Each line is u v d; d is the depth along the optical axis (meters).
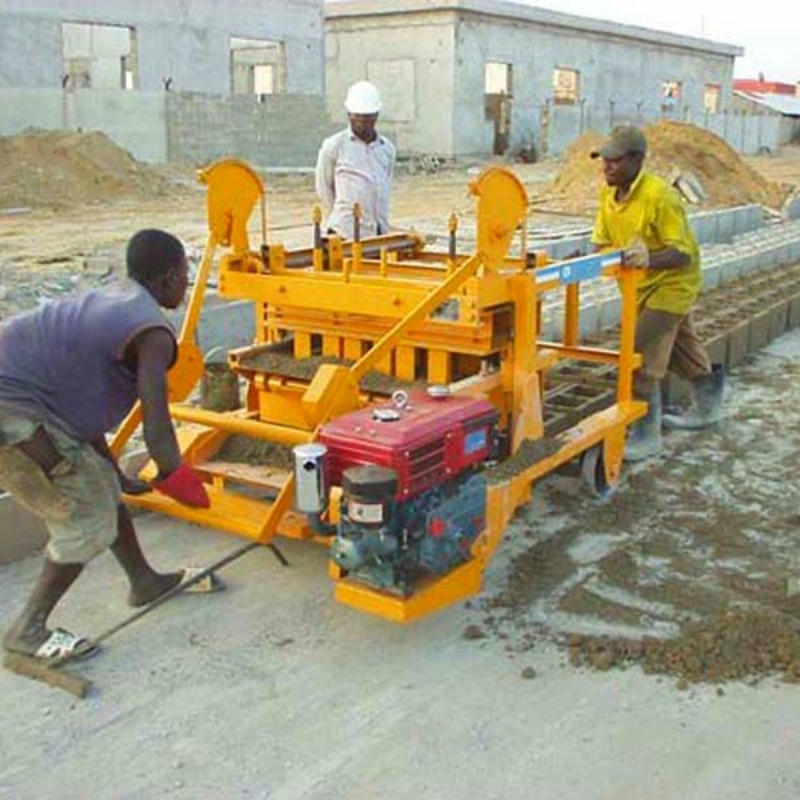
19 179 18.34
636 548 4.74
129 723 3.45
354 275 4.91
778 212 19.88
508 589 4.34
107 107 23.25
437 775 3.19
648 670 3.74
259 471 4.61
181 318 7.45
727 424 6.57
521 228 4.69
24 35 23.75
